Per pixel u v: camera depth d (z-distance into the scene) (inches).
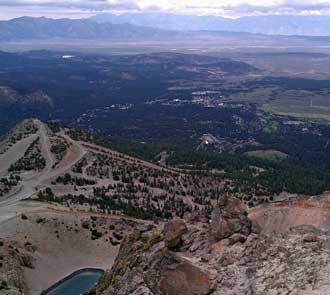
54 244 4512.8
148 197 6063.0
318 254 1683.1
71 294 3865.7
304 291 1486.2
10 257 3946.9
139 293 1862.7
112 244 4667.8
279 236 1851.6
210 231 1974.7
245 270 1699.1
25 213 4921.3
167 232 1982.0
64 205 5388.8
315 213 2241.6
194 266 1717.5
